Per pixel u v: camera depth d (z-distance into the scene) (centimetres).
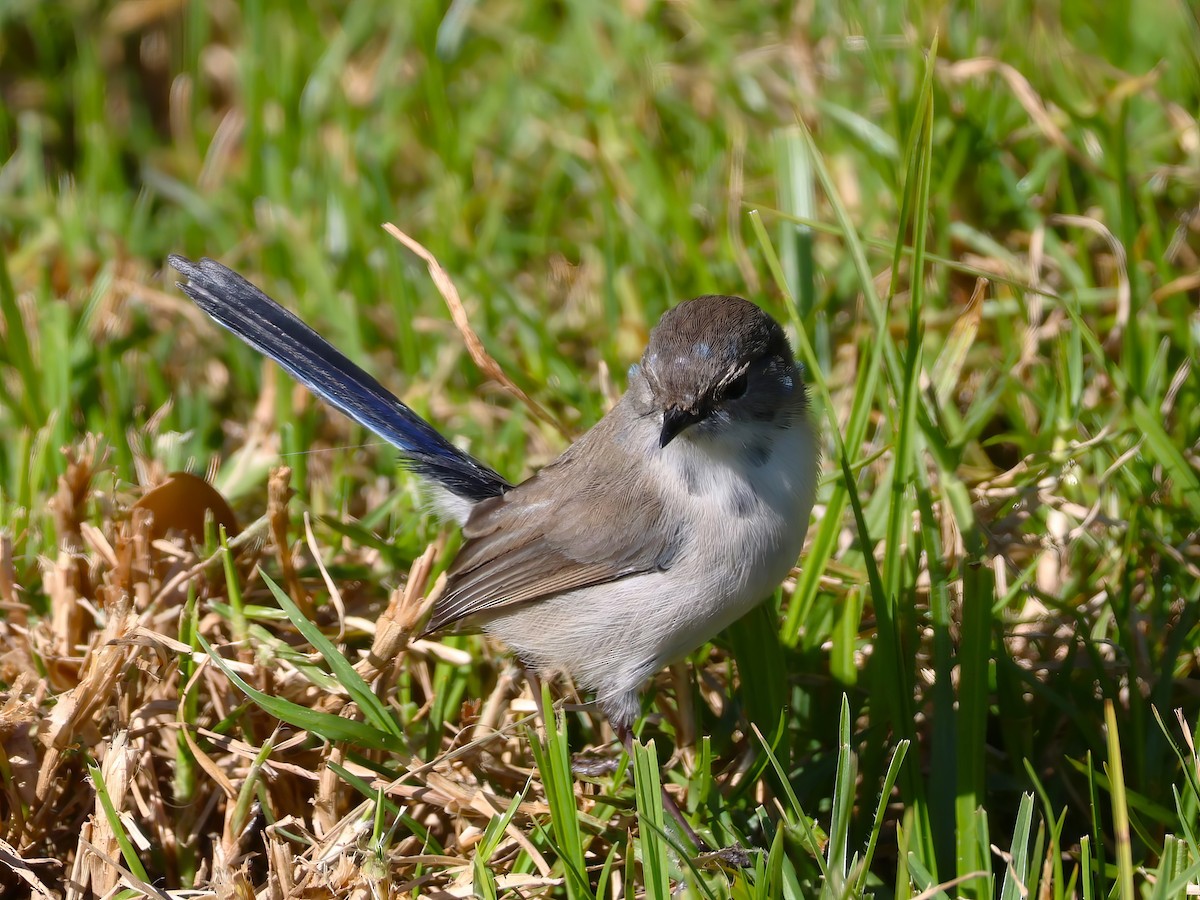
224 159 1567
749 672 910
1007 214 1327
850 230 985
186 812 866
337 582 1040
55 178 1620
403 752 864
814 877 821
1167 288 1181
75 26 1733
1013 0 1431
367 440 1213
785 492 881
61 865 845
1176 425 1130
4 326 1277
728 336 876
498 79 1564
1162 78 1402
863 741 910
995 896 821
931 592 891
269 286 1384
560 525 906
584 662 918
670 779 917
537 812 854
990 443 1131
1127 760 870
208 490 1004
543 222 1408
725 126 1453
